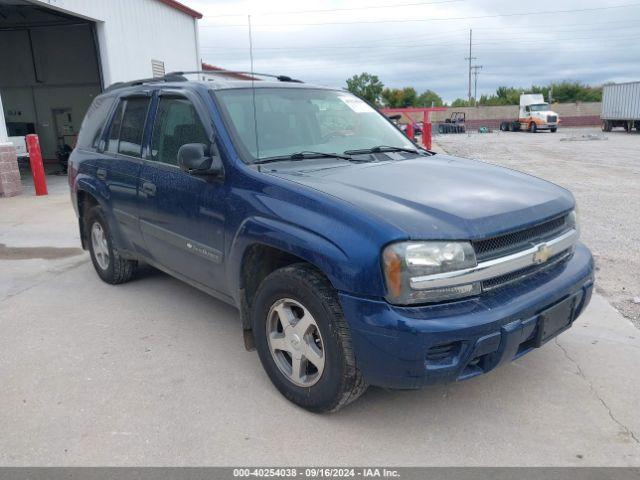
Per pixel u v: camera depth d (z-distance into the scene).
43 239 7.58
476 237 2.70
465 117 55.56
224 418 3.12
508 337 2.70
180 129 4.04
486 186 3.33
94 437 2.95
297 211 2.98
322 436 2.95
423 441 2.91
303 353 3.07
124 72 15.44
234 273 3.44
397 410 3.19
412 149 4.40
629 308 4.67
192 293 5.16
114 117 5.03
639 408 3.19
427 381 2.64
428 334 2.55
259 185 3.27
